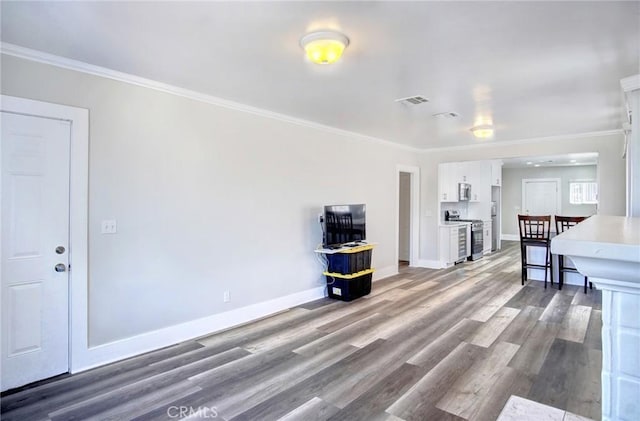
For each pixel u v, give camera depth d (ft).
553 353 10.07
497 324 12.42
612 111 13.58
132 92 10.15
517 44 8.12
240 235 12.87
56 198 8.93
